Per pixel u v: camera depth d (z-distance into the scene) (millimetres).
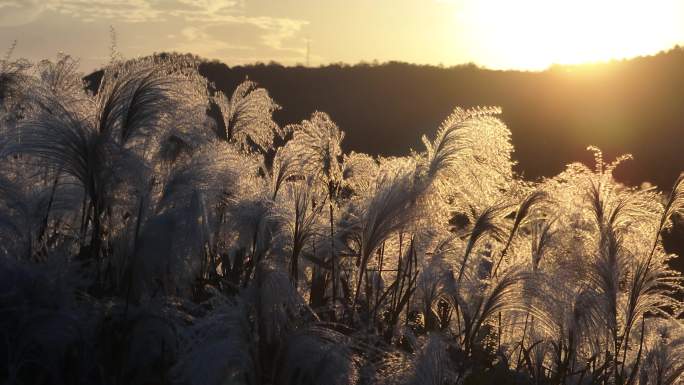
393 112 73500
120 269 4301
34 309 3912
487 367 4723
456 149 4797
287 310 3654
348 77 82688
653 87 78125
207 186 4562
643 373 4742
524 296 4406
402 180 4613
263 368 3502
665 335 5199
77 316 3928
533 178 41375
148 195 4383
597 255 4727
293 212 4605
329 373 3562
